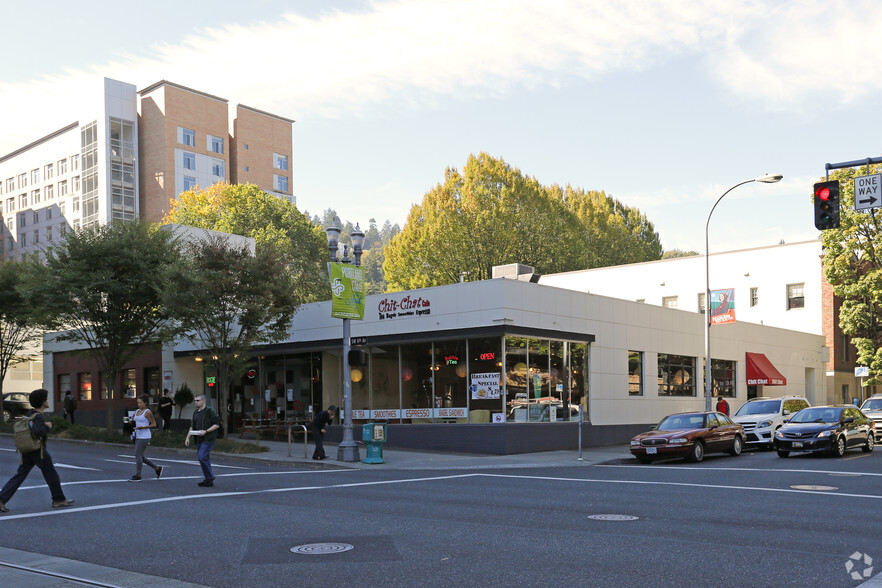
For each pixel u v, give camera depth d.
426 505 13.09
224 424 26.88
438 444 26.22
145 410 17.06
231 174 92.75
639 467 21.03
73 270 28.44
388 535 10.20
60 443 29.67
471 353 25.89
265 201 61.09
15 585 7.50
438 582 7.65
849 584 7.50
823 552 8.98
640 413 31.33
